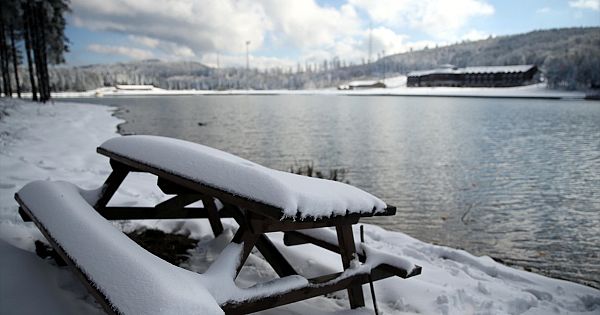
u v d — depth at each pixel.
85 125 18.98
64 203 2.58
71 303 2.55
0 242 3.27
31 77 31.25
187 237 4.13
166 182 3.03
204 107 48.06
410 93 104.69
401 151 15.99
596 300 3.59
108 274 1.67
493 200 9.16
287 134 21.28
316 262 3.65
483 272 4.16
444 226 7.32
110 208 3.27
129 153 2.80
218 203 3.93
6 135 11.73
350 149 16.36
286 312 2.73
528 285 3.89
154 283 1.51
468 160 14.25
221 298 1.86
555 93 87.12
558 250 6.25
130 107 43.59
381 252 2.73
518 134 22.00
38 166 7.79
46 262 3.10
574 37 176.00
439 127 25.52
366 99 79.75
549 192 9.95
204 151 2.54
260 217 2.14
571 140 19.77
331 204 2.10
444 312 2.98
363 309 2.73
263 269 3.45
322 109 45.88
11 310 2.33
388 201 8.97
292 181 2.12
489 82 123.75
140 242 3.92
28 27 31.41
